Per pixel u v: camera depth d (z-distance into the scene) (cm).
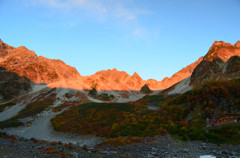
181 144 3141
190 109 4859
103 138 4197
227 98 4112
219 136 3172
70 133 5250
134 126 4606
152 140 3438
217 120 3781
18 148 2109
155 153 2597
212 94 4522
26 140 2647
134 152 2716
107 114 6475
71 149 2517
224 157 2277
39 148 2252
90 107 8262
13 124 6988
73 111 8531
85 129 5316
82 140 4388
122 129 4541
